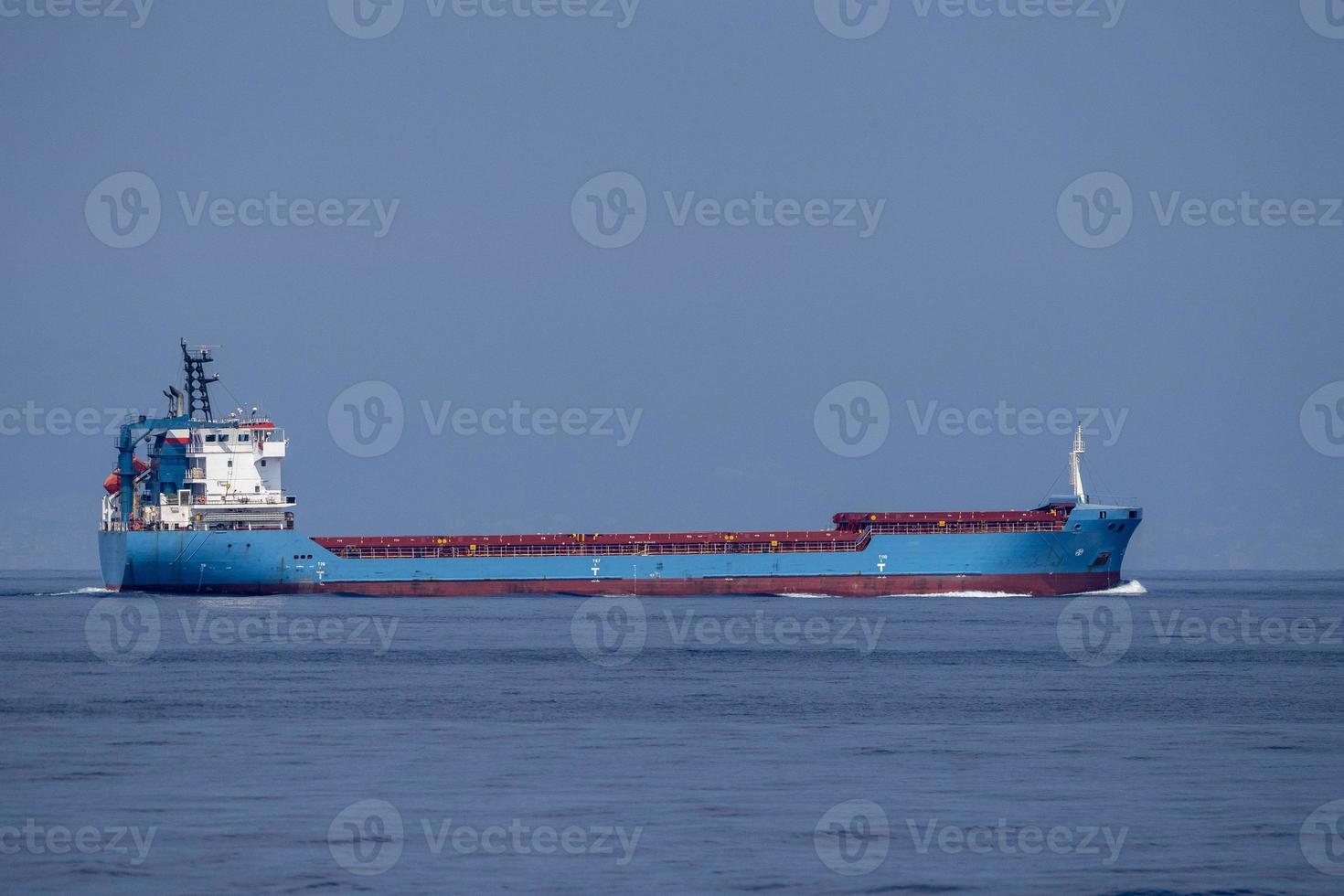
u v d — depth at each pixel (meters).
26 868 169.50
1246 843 181.12
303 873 167.50
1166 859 174.12
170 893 160.75
